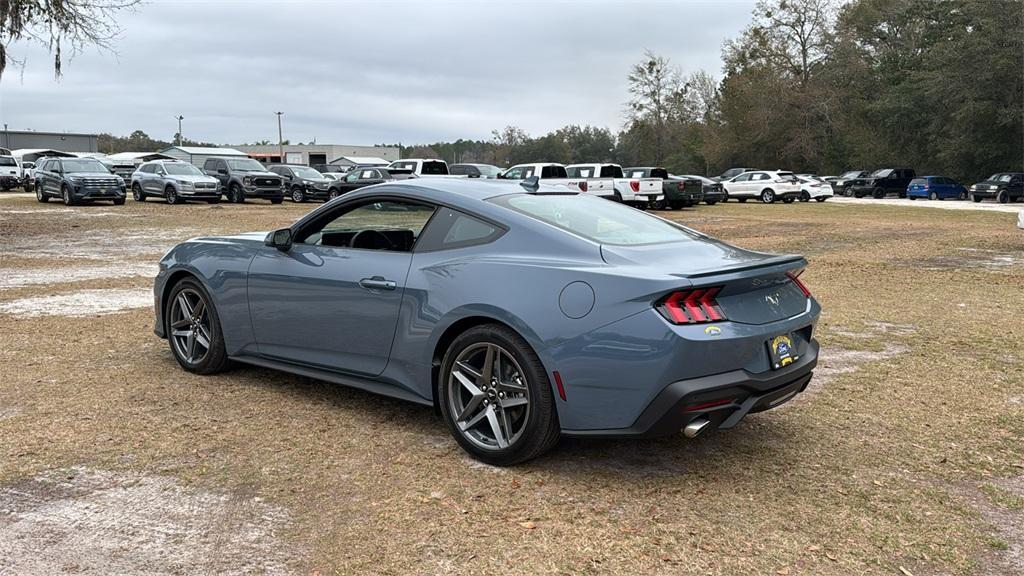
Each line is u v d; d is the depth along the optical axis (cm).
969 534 310
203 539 296
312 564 279
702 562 284
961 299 866
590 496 340
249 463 371
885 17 5997
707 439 416
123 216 2150
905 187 4256
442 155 14925
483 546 293
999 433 429
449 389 386
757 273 348
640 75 8262
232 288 491
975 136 4688
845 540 304
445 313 381
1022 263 1195
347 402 471
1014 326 716
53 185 2686
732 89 6644
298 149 10419
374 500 332
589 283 343
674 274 333
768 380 349
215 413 446
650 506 331
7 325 685
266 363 487
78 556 282
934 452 400
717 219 2275
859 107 5897
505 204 401
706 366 329
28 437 401
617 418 338
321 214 456
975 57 4578
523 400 361
